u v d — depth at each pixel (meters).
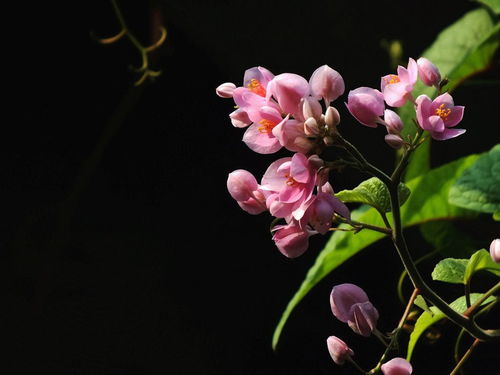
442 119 0.88
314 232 0.89
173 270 1.91
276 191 0.87
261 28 1.47
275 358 1.80
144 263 1.91
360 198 0.91
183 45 1.88
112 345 1.83
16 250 1.78
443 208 1.06
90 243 1.91
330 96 0.87
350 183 1.40
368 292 1.75
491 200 1.01
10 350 1.79
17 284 1.82
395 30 1.38
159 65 1.91
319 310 1.79
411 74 0.89
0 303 1.81
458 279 0.94
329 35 1.42
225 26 1.47
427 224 1.07
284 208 0.87
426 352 1.59
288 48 1.44
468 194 1.01
